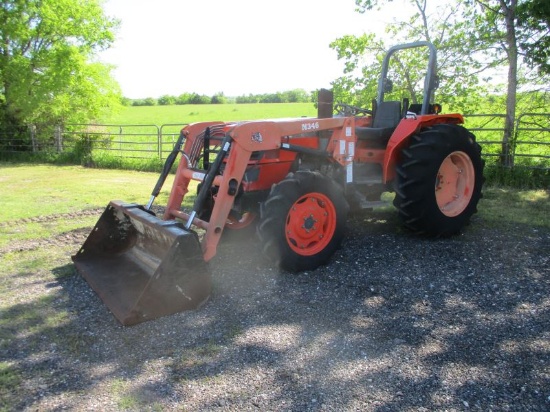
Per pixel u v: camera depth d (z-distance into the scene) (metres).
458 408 2.29
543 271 4.00
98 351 2.87
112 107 15.25
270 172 4.38
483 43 8.75
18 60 13.31
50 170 11.94
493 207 6.27
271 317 3.26
